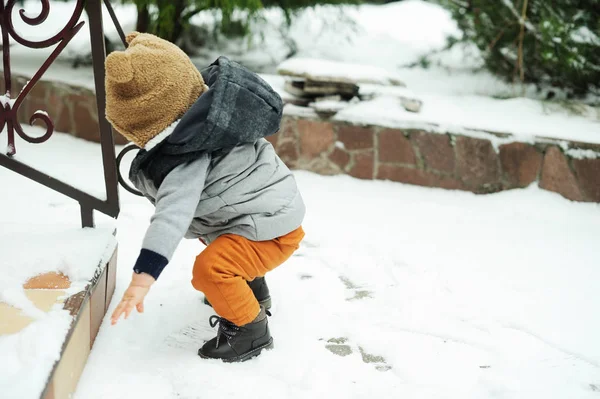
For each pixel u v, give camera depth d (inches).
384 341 90.4
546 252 127.7
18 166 86.4
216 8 182.7
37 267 79.9
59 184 87.8
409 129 157.1
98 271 81.7
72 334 70.1
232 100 72.1
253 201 78.0
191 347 86.0
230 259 78.8
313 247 121.7
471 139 155.4
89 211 89.6
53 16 222.2
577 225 143.3
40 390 59.7
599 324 99.7
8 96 84.4
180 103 72.5
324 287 105.5
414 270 114.8
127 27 213.2
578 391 81.7
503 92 191.2
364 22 237.9
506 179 156.3
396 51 214.5
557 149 152.9
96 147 167.9
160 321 91.3
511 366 86.4
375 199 150.6
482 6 183.6
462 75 200.7
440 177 158.2
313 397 77.0
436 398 78.5
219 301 79.8
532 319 99.7
